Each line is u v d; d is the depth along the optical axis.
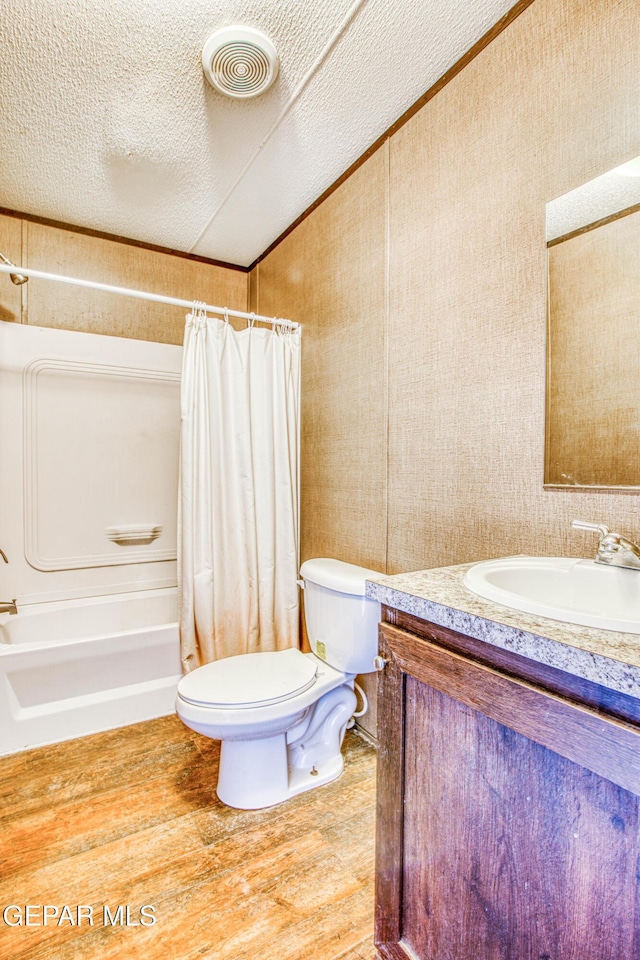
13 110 1.59
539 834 0.65
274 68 1.44
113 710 1.94
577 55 1.12
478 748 0.73
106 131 1.71
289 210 2.25
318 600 1.73
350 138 1.76
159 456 2.58
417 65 1.44
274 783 1.49
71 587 2.36
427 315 1.56
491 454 1.34
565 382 1.16
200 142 1.77
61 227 2.35
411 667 0.85
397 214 1.68
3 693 1.75
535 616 0.71
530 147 1.23
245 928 1.08
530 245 1.23
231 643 2.18
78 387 2.36
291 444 2.28
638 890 0.54
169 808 1.46
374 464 1.81
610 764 0.56
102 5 1.25
